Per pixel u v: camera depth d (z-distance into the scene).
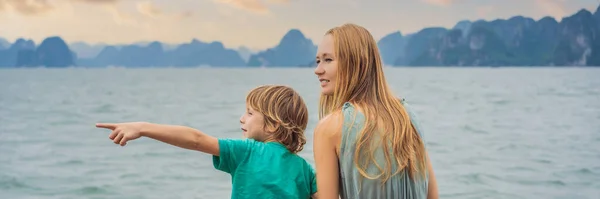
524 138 15.62
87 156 13.70
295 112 2.78
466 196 9.23
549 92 35.69
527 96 32.59
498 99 30.72
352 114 2.46
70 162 13.05
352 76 2.52
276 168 2.64
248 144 2.65
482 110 24.64
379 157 2.44
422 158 2.54
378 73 2.55
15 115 25.23
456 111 24.45
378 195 2.44
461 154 13.09
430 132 17.36
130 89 48.69
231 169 2.63
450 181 10.24
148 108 29.41
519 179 10.38
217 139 2.59
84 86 55.34
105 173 11.66
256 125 2.76
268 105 2.74
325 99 2.71
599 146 13.98
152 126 2.45
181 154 13.16
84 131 19.05
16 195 10.31
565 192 9.51
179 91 44.72
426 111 24.62
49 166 12.65
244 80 70.69
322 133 2.53
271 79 70.25
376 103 2.51
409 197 2.49
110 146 15.12
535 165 11.62
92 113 27.22
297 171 2.69
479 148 13.95
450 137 16.08
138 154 13.36
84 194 10.26
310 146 12.49
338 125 2.48
